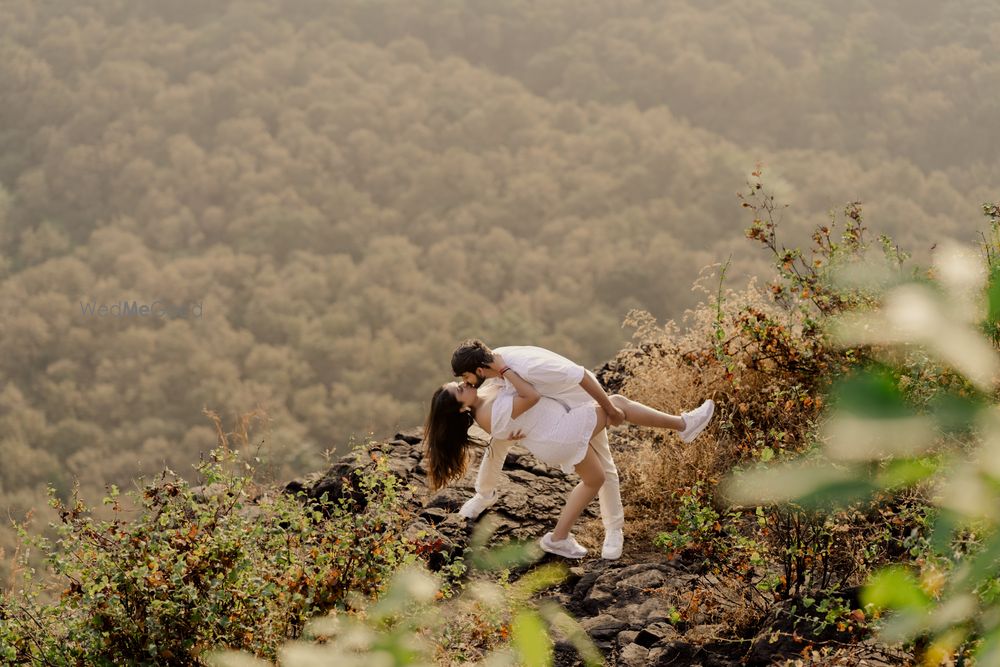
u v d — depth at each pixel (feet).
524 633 2.76
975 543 4.90
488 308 219.00
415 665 2.80
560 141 267.18
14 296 211.41
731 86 278.26
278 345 206.18
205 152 255.91
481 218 244.83
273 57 286.87
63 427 181.57
